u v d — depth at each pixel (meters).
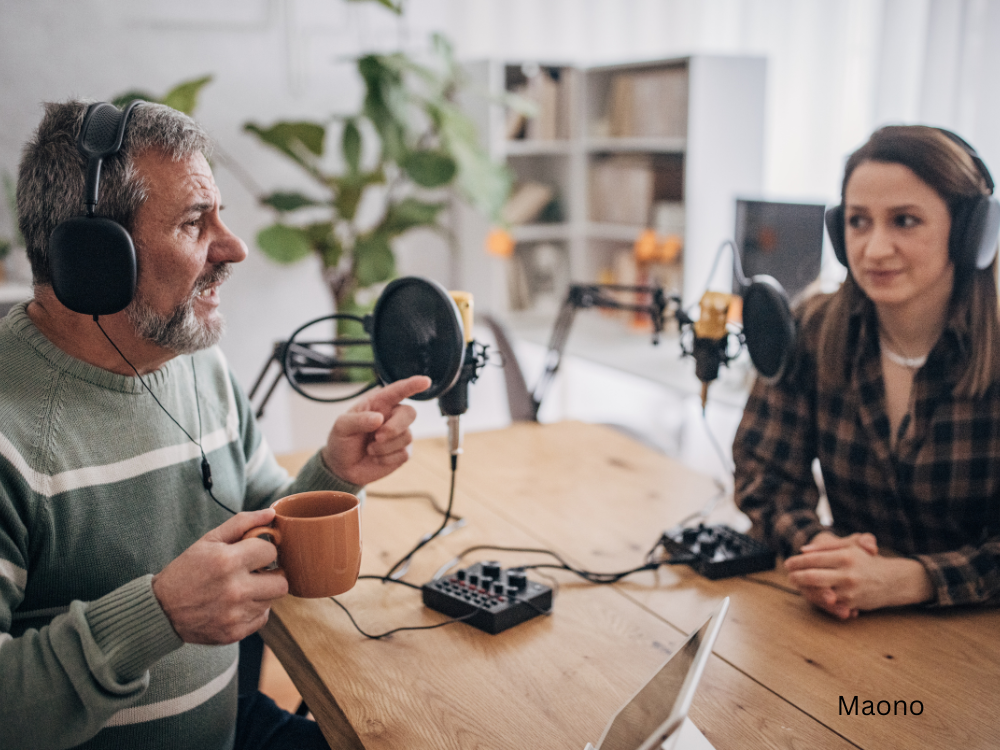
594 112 3.74
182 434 1.11
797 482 1.40
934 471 1.25
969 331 1.20
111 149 0.91
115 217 0.94
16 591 0.93
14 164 3.12
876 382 1.29
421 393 1.07
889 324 1.27
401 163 3.13
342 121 3.15
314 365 1.31
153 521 1.06
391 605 1.14
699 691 0.94
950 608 1.12
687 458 3.35
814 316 1.38
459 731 0.87
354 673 0.98
